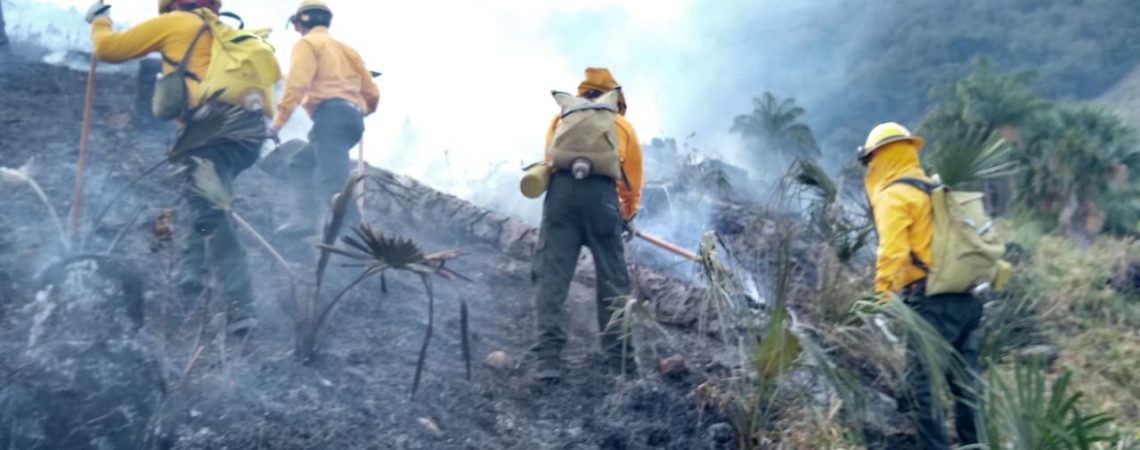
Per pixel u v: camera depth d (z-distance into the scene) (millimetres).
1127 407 5469
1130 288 7418
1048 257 8133
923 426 4426
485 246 6816
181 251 4543
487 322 5461
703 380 4992
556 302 4867
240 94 4684
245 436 3641
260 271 5312
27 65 8430
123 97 7949
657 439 4473
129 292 3713
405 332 4980
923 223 4477
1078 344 6289
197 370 3920
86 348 3422
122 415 3367
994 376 4152
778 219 5848
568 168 4875
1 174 4441
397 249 4078
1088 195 11398
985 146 4949
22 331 3535
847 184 6457
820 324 5336
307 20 6242
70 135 6762
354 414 4043
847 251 5730
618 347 5004
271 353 4320
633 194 5301
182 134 4438
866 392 5012
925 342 4000
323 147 6043
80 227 5098
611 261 4992
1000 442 4285
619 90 5211
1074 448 3934
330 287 5281
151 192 6020
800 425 4551
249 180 7047
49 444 3207
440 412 4301
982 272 4426
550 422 4484
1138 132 12719
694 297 5832
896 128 4723
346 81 6156
